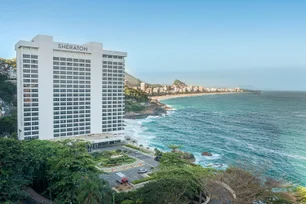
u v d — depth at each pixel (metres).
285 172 95.38
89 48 112.38
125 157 94.19
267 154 121.00
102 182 44.38
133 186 66.38
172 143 146.12
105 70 119.25
